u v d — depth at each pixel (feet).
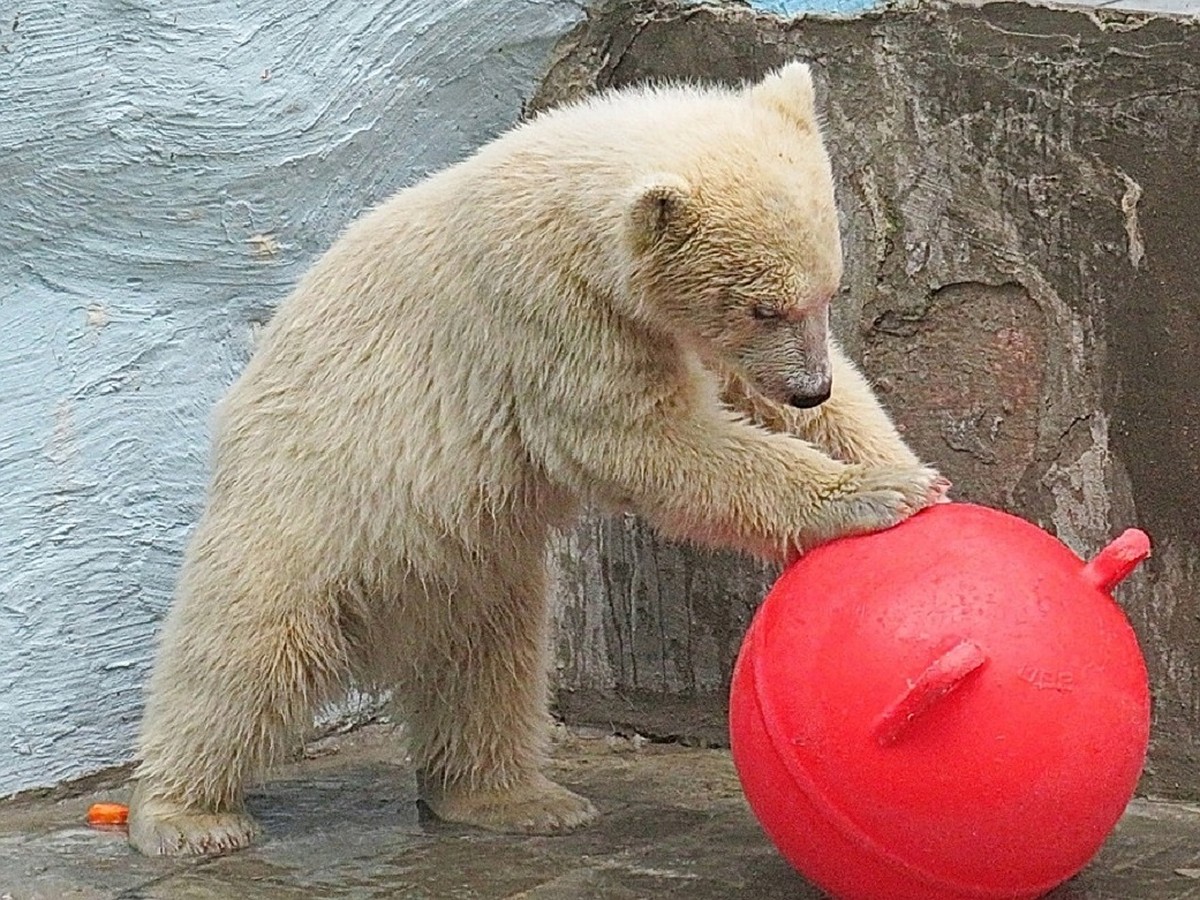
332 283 25.96
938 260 28.96
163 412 30.94
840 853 19.49
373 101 32.89
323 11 32.12
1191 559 27.14
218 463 26.53
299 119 31.96
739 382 24.88
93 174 29.89
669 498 23.11
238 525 25.59
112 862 25.14
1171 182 26.68
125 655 30.35
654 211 21.74
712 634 32.12
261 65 31.48
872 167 29.37
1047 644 18.85
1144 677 19.89
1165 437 27.22
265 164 31.68
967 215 28.60
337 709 33.50
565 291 22.97
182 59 30.63
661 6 32.73
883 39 29.09
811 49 29.99
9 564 28.81
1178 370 26.96
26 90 29.01
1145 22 26.68
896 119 29.07
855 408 24.77
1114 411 27.66
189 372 31.35
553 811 26.73
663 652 32.73
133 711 30.50
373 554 25.46
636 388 23.03
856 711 18.93
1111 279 27.43
